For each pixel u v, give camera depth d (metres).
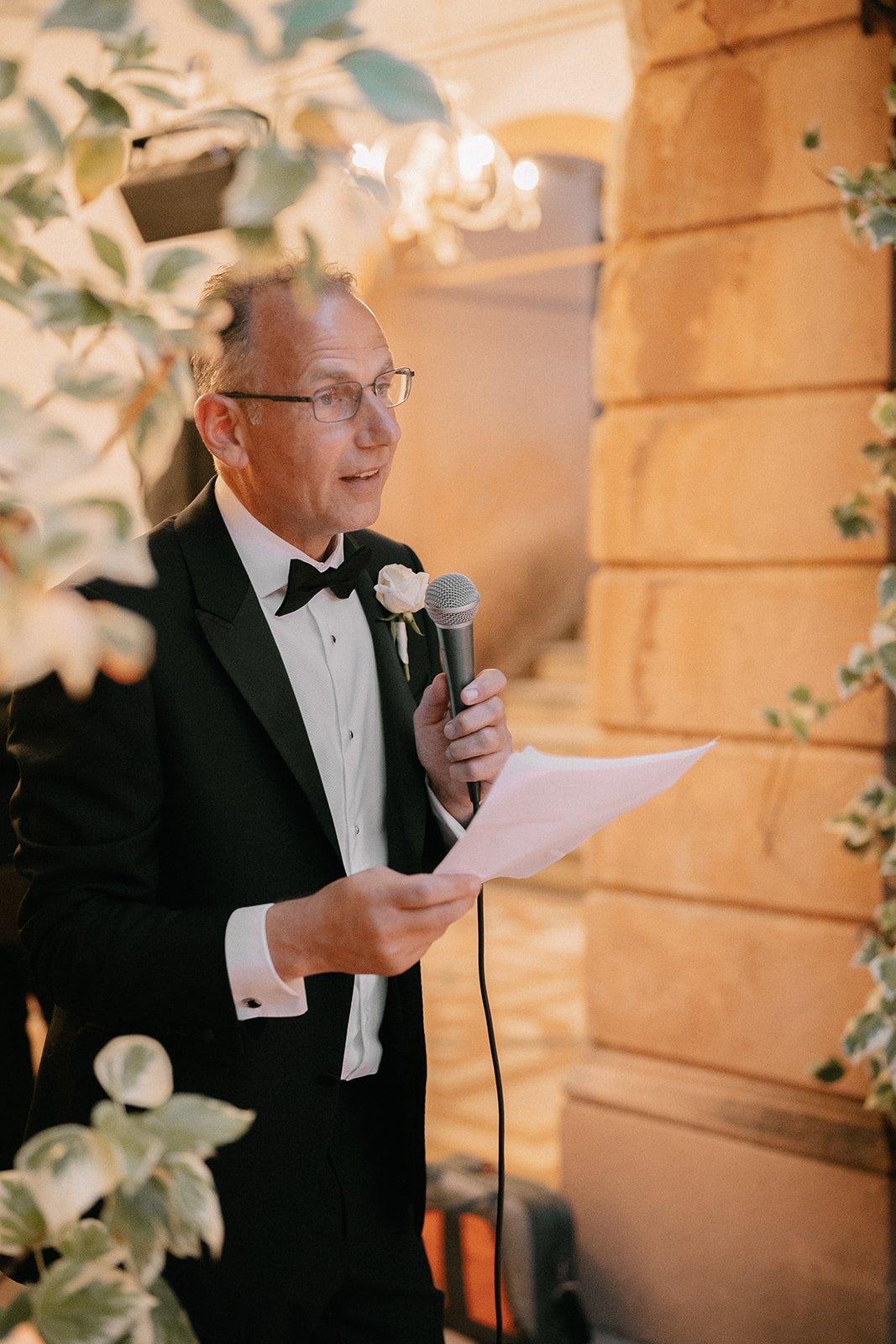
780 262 2.66
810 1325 2.70
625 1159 2.94
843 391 2.62
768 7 2.62
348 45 0.77
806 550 2.67
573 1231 2.76
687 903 2.88
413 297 8.27
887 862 2.41
